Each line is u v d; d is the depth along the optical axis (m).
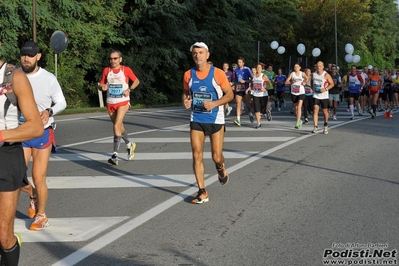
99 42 27.45
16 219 6.69
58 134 14.95
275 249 5.54
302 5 59.66
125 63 30.23
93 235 6.02
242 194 7.93
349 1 59.44
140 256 5.36
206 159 10.91
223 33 36.16
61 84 27.36
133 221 6.55
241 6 38.38
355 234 6.04
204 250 5.52
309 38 60.72
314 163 10.52
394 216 6.75
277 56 55.50
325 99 15.32
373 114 21.61
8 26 22.78
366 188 8.34
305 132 15.77
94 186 8.48
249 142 13.46
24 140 4.07
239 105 17.39
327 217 6.71
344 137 14.65
